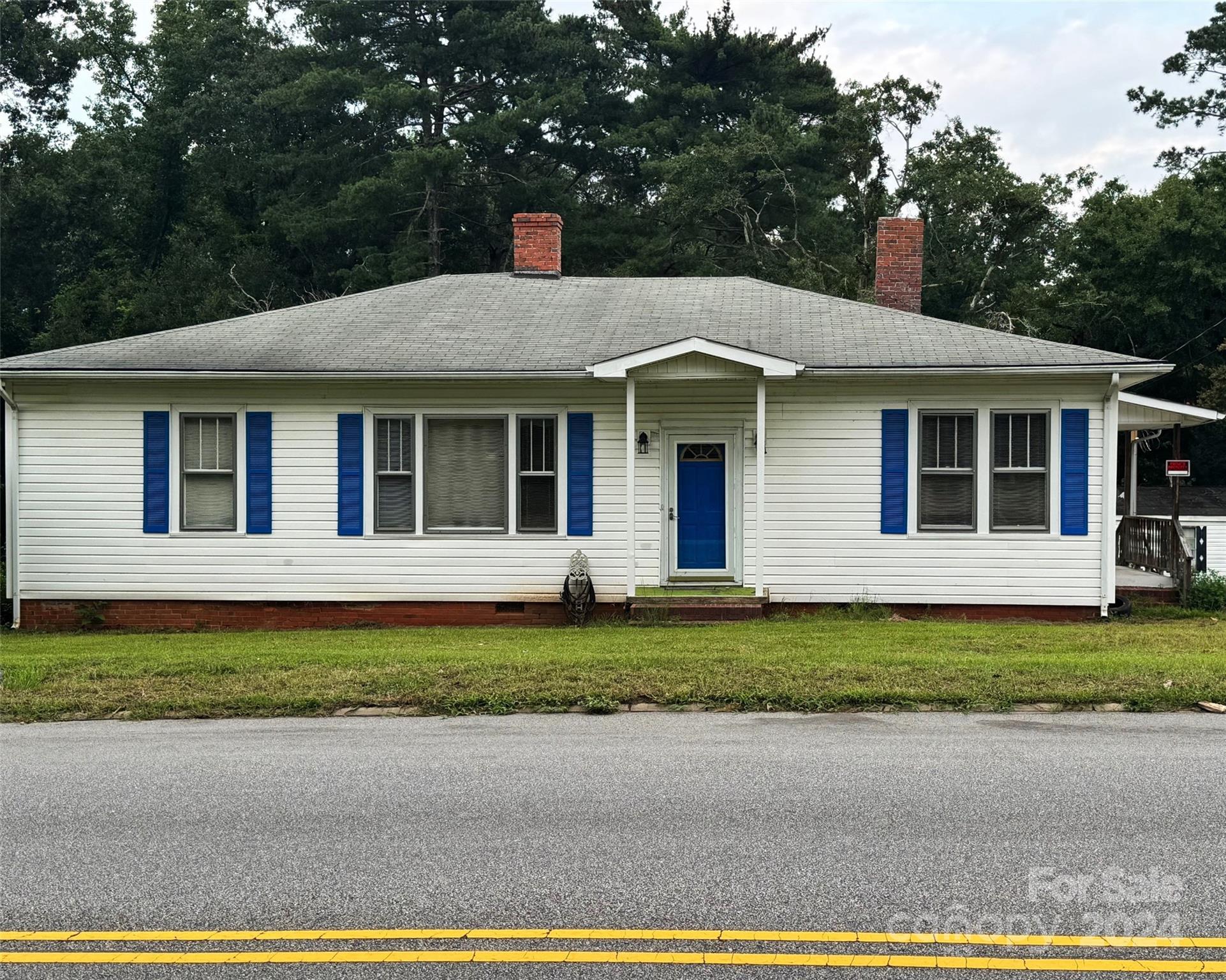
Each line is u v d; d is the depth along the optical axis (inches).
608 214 1612.9
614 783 286.5
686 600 613.0
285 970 183.0
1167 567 709.3
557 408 642.8
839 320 685.3
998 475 624.4
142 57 2006.6
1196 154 1749.5
